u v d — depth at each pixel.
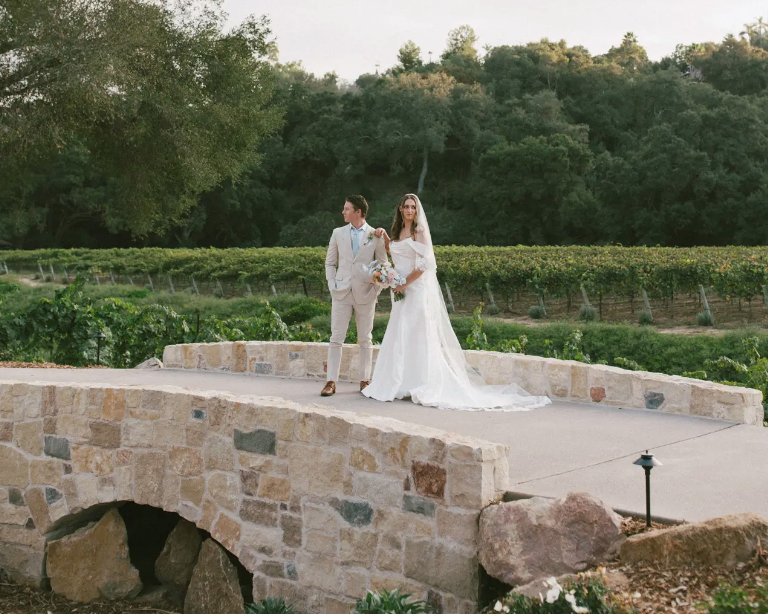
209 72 22.14
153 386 6.32
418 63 129.38
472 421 6.42
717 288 20.53
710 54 106.25
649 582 3.55
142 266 41.88
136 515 7.05
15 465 6.76
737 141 62.38
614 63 105.44
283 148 90.19
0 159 19.38
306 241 79.88
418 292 7.39
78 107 18.72
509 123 87.25
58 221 77.25
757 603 3.02
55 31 17.42
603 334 17.53
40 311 12.82
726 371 11.64
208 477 5.84
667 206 61.59
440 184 92.38
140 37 18.53
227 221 84.25
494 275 24.62
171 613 6.19
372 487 4.92
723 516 3.65
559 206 73.06
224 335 13.77
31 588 6.67
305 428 5.27
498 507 4.26
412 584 4.70
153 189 23.17
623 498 4.37
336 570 5.12
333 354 7.73
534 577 4.00
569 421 6.40
